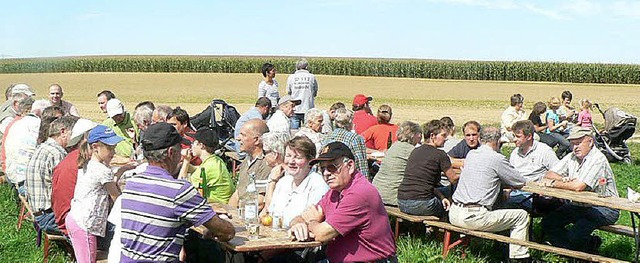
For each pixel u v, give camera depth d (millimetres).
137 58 85375
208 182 7328
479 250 8031
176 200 4688
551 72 68688
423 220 7855
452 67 72688
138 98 43156
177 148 4852
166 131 4797
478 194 7344
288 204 6090
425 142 8211
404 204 8031
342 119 8898
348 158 5102
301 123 16469
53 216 7262
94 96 44719
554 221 8086
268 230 5719
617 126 17016
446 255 7594
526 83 64000
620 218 9969
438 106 38375
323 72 79188
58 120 7426
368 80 66688
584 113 17891
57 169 6660
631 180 14289
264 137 6762
